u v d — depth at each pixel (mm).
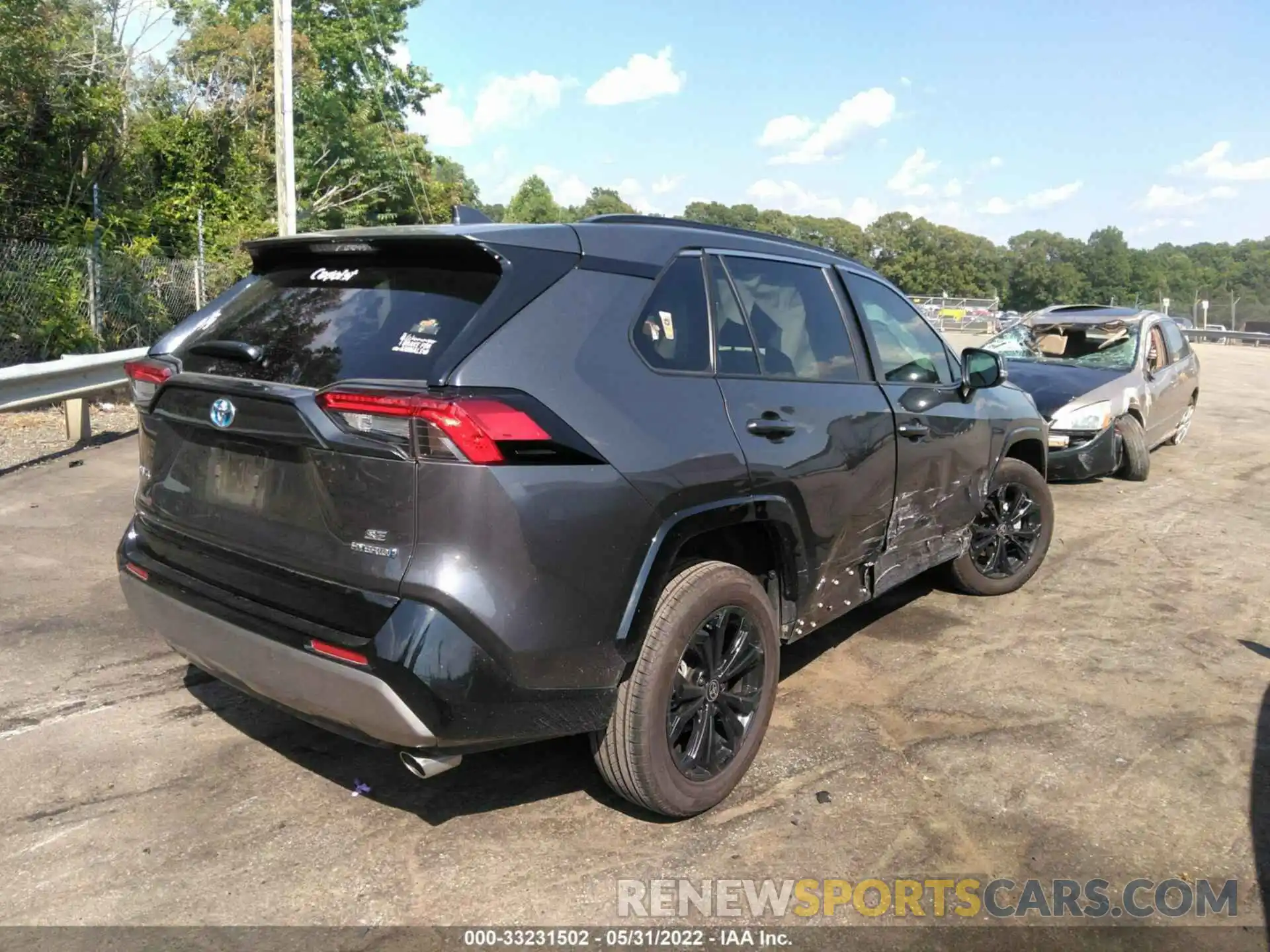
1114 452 8188
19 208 13703
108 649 4312
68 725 3619
